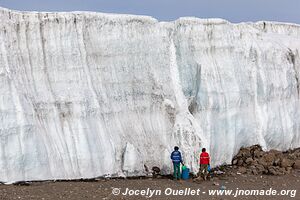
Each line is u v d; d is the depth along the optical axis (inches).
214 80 1411.2
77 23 1226.6
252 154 1438.2
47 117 1136.2
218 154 1379.2
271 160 1402.6
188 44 1419.8
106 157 1182.9
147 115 1315.2
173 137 1318.9
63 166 1119.0
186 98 1389.0
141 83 1320.1
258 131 1505.9
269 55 1600.6
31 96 1120.8
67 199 928.9
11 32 1132.5
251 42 1553.9
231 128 1417.3
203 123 1363.2
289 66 1673.2
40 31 1176.8
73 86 1185.4
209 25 1457.9
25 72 1138.0
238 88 1455.5
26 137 1059.3
